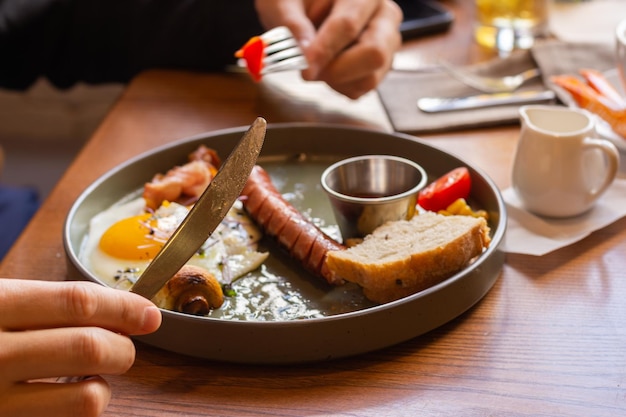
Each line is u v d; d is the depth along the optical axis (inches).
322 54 35.0
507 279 27.5
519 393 23.8
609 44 38.9
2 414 22.0
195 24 41.1
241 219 29.8
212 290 26.4
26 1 43.2
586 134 29.0
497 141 34.6
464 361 24.8
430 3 47.0
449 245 26.2
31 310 22.2
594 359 24.7
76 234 29.2
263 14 38.0
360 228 28.7
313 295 27.0
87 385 22.0
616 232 29.3
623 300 26.5
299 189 31.9
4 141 71.4
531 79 38.2
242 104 38.2
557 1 47.7
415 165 29.4
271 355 24.6
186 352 25.0
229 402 23.9
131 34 42.7
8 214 43.0
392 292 26.4
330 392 24.1
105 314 22.4
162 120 37.1
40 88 68.7
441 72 39.2
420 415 23.4
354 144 33.2
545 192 29.4
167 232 28.8
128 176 31.7
